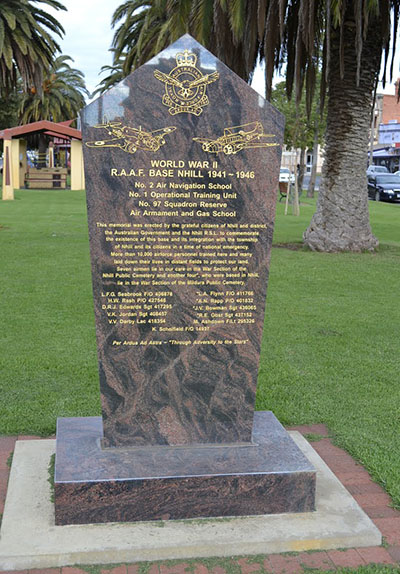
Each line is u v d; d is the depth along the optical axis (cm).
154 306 371
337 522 348
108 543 322
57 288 927
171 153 360
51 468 396
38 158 5175
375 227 2003
